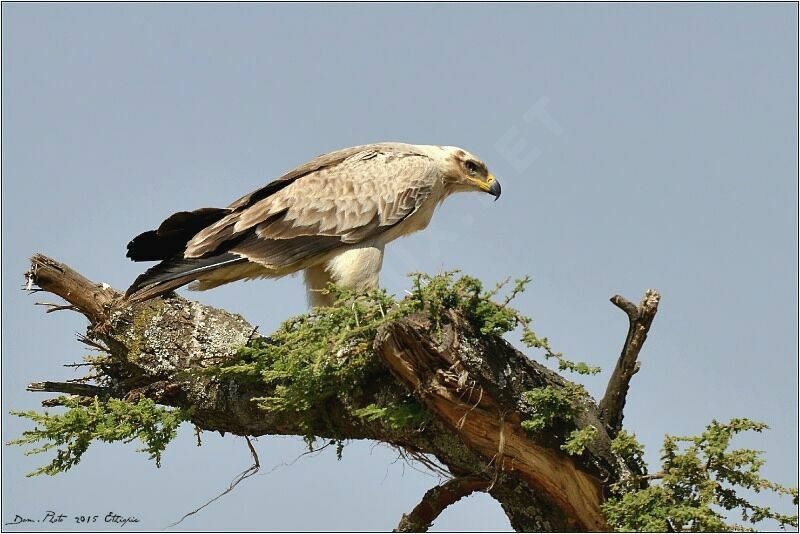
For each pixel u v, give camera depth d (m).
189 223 14.53
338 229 15.21
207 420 13.22
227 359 12.71
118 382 13.78
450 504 11.88
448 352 10.70
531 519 11.55
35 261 13.39
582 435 10.56
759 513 10.41
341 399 12.04
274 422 12.76
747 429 10.43
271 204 14.95
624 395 11.06
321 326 11.16
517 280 10.85
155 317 13.41
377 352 11.12
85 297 13.55
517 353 10.99
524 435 11.01
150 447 12.47
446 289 10.75
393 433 11.82
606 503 10.80
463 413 10.99
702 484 10.36
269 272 15.04
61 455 12.15
